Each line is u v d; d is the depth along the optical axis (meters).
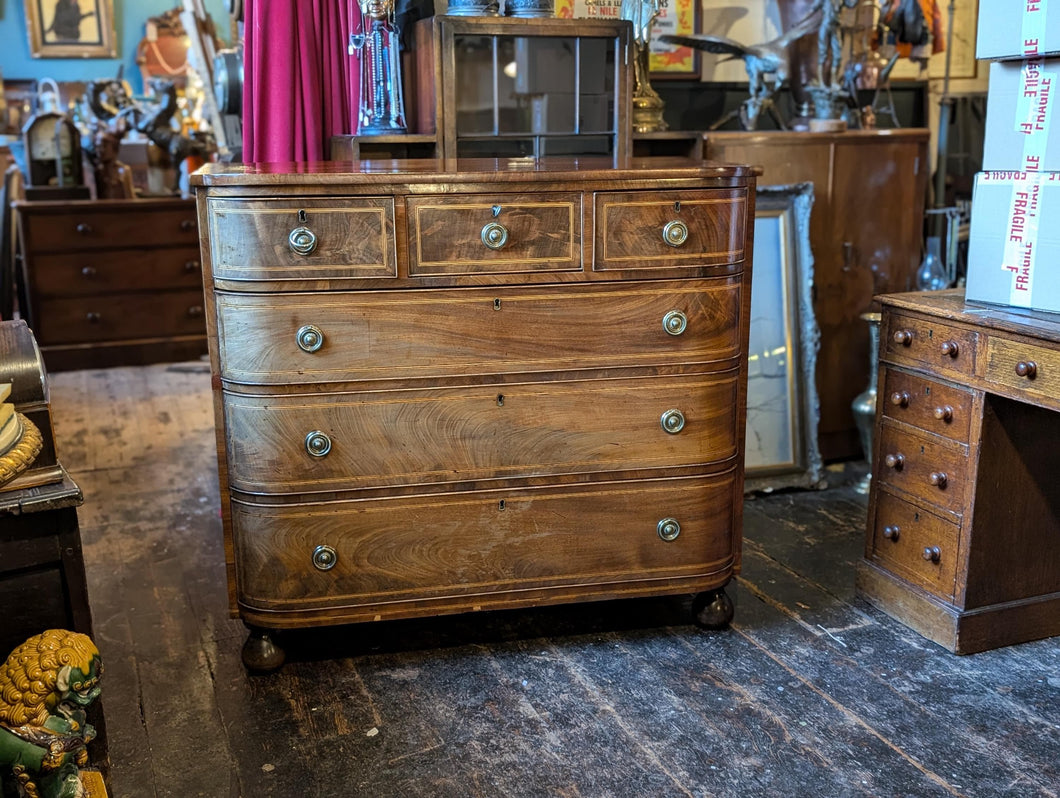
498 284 2.50
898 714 2.43
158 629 2.92
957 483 2.65
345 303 2.44
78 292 5.99
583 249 2.52
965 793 2.13
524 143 3.36
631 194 2.52
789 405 3.95
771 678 2.60
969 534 2.63
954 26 4.92
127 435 4.79
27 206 5.77
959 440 2.63
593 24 3.24
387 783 2.20
